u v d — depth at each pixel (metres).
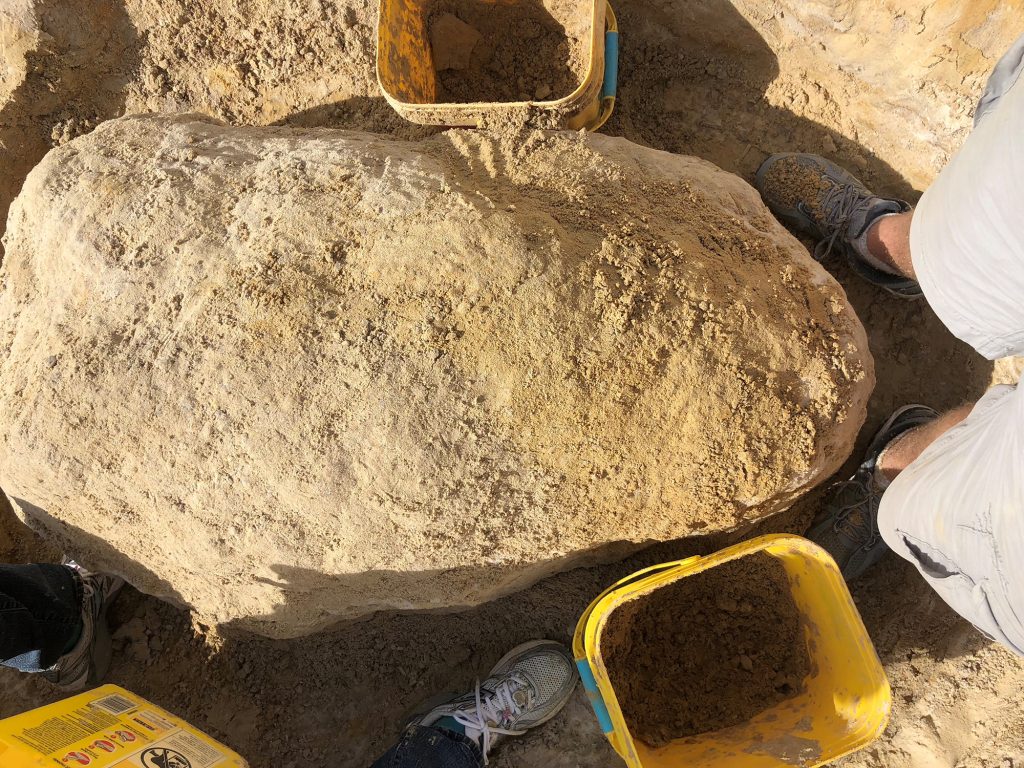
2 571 1.75
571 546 1.66
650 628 2.02
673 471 1.54
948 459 1.37
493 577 1.74
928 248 1.31
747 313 1.58
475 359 1.49
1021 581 1.10
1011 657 1.94
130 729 1.61
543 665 2.08
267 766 2.12
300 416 1.51
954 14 1.84
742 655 1.96
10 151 2.39
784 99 2.27
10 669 2.14
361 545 1.59
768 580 1.92
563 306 1.51
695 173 1.87
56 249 1.67
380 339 1.51
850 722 1.72
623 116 2.38
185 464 1.56
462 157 1.83
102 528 1.76
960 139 2.06
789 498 1.71
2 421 1.62
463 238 1.54
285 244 1.58
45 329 1.63
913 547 1.49
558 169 1.76
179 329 1.55
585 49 2.21
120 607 2.29
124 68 2.45
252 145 1.80
